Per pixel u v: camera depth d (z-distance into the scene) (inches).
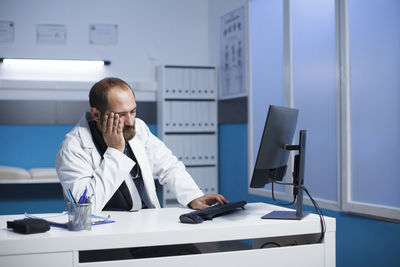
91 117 67.7
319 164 115.5
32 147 166.6
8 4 166.7
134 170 69.7
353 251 101.7
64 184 62.3
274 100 137.6
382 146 94.2
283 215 58.4
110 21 176.4
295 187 58.0
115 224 53.1
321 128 114.7
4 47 166.2
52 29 170.6
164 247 60.2
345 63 104.0
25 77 167.6
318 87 116.0
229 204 62.2
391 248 90.7
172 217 58.4
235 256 51.7
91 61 171.3
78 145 64.4
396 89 90.4
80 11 173.5
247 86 151.9
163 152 75.5
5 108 163.9
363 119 99.7
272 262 53.6
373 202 96.7
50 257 45.7
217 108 172.9
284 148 59.5
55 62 169.8
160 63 181.2
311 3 118.3
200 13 185.3
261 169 56.6
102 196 60.1
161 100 169.2
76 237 46.3
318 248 55.8
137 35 179.0
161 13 181.6
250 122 149.9
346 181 103.6
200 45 185.5
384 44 93.4
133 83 175.9
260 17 145.0
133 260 48.1
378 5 94.7
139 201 66.1
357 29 101.1
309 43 119.4
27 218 51.8
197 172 168.7
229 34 166.4
